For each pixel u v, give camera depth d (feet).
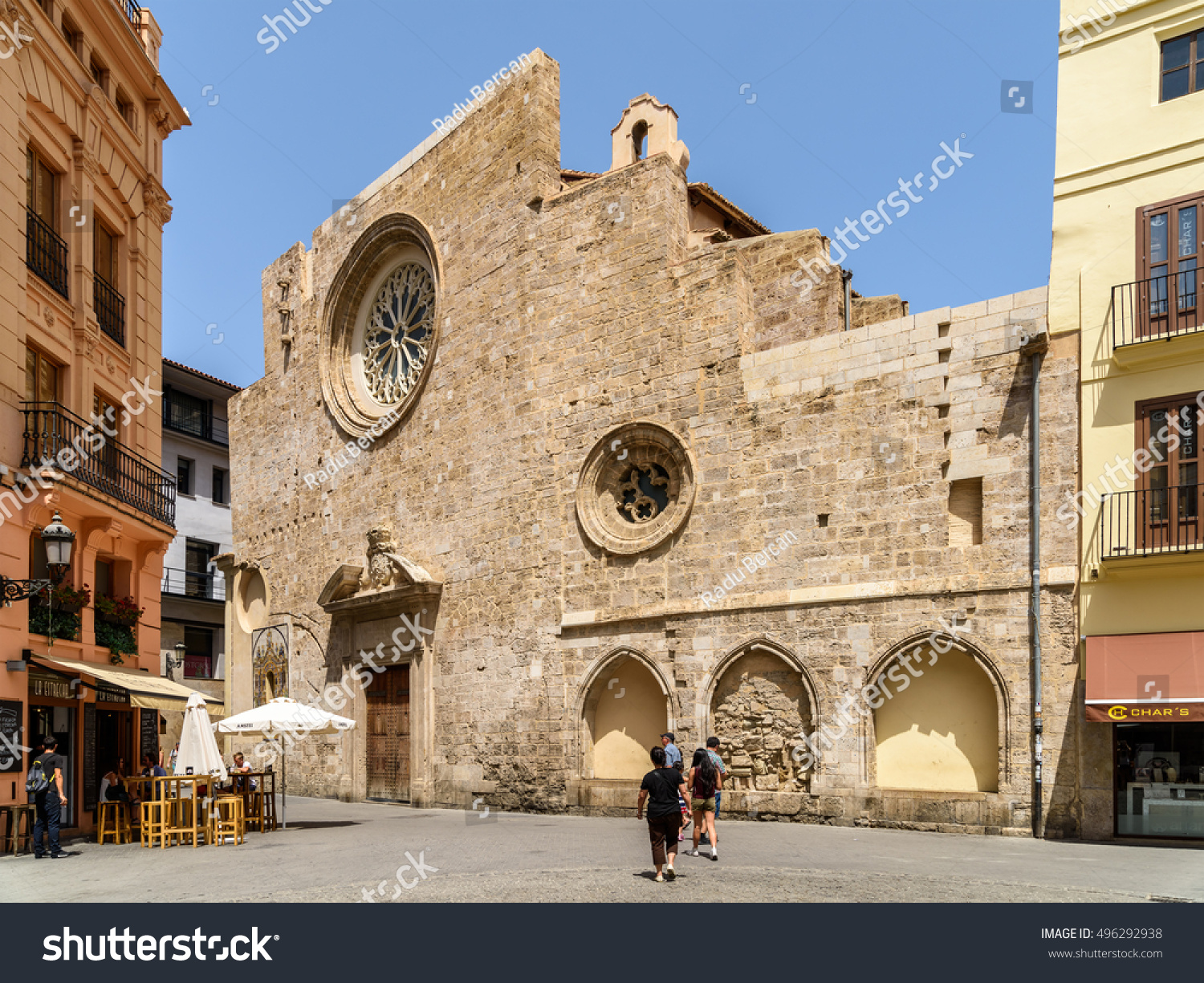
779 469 77.97
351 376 125.70
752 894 43.21
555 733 88.63
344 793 113.29
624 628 85.05
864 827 69.67
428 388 109.19
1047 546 65.72
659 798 47.32
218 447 182.70
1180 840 59.26
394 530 111.96
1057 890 43.91
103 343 83.35
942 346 71.77
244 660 138.41
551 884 46.44
